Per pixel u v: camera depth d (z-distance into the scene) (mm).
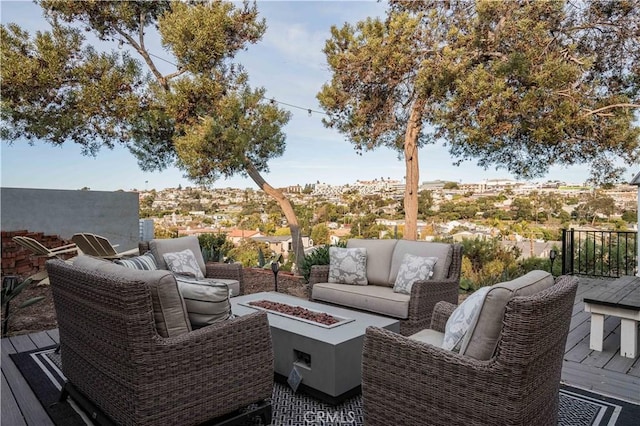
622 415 2254
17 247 5758
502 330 1495
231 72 7039
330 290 4008
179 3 6340
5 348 3342
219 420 2012
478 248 6480
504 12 5727
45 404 2383
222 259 6422
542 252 6988
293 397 2488
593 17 5984
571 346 3393
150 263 3387
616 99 5852
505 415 1470
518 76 5465
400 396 1754
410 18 6070
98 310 1869
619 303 3111
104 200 7590
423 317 3387
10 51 5590
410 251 3994
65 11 6191
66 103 6281
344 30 6719
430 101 6453
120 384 1792
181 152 6121
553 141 5781
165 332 1837
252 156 7145
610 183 6695
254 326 2100
